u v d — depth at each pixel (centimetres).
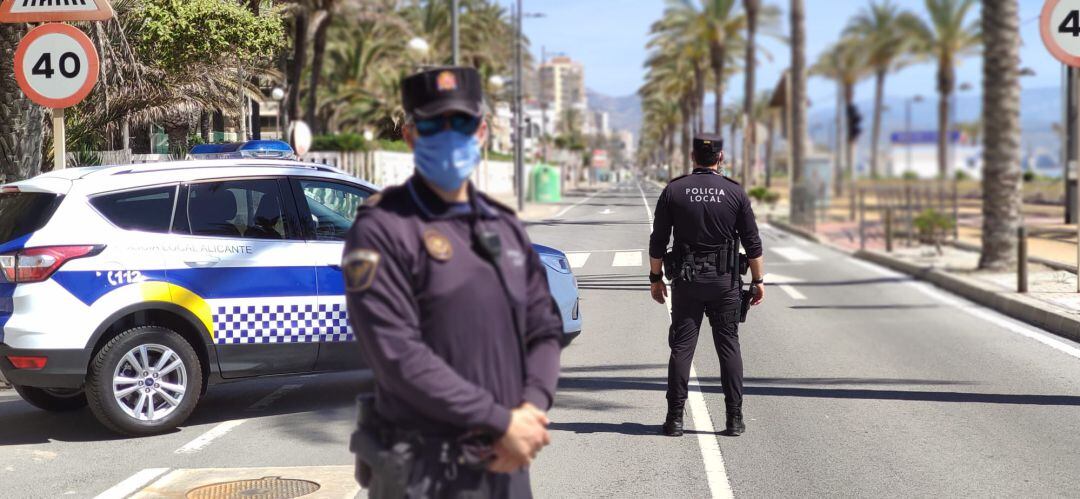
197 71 1828
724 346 668
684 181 648
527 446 254
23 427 746
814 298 1368
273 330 730
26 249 673
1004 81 1564
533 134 4716
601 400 789
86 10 899
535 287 281
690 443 656
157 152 2023
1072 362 925
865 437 668
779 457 621
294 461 632
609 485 569
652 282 679
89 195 695
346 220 775
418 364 246
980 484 562
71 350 670
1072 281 1416
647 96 7650
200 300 708
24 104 1009
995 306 1273
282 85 2866
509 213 280
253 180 742
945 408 749
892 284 1523
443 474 261
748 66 3431
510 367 266
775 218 2597
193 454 655
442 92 261
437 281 256
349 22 4619
